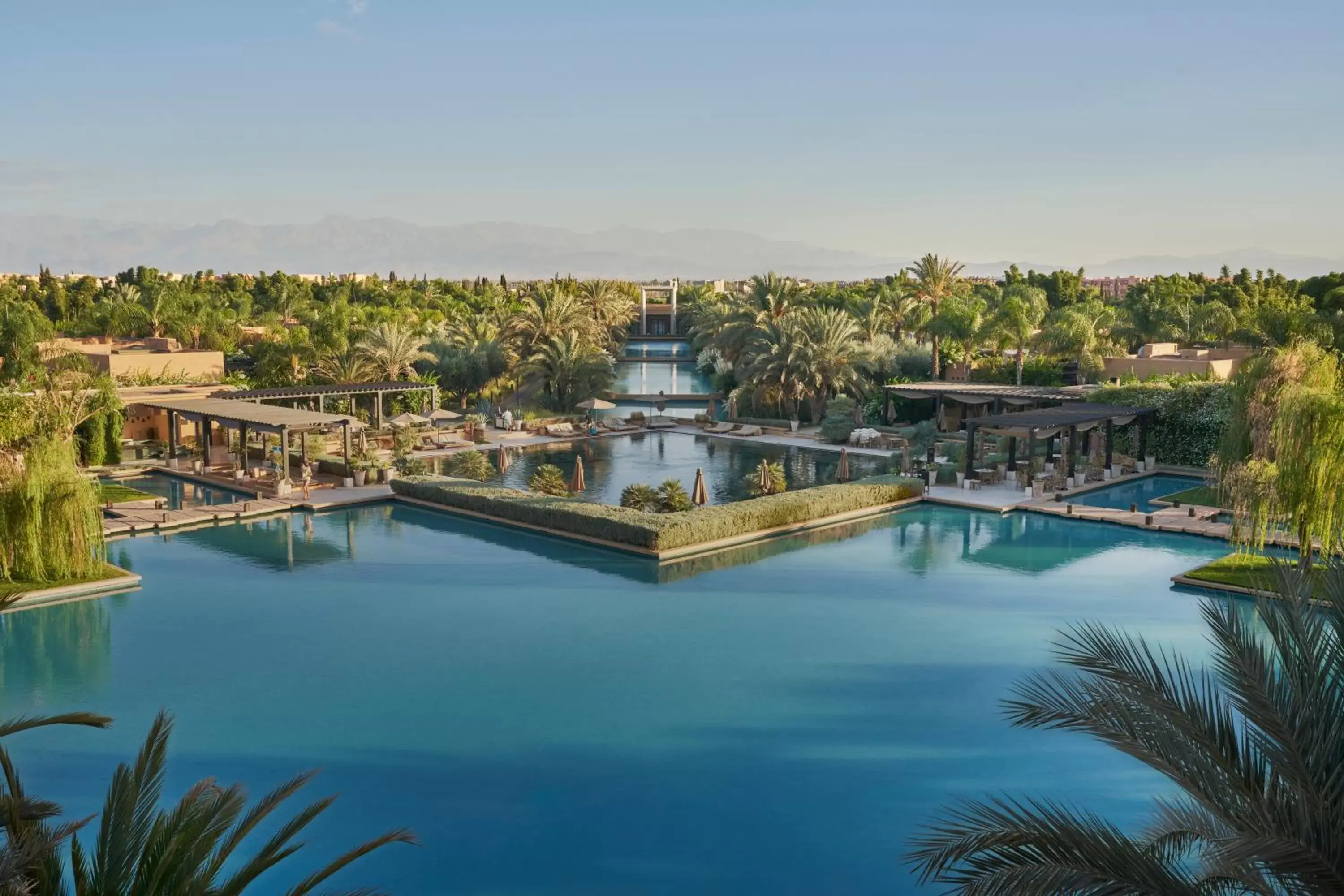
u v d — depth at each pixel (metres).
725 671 20.20
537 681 19.72
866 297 92.88
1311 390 26.36
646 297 148.75
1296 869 6.68
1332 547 24.67
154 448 45.94
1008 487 40.03
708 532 30.77
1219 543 31.33
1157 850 9.02
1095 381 60.47
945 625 23.12
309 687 19.34
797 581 27.14
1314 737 7.38
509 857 13.45
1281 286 123.31
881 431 54.12
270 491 38.88
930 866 8.24
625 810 14.69
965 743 16.86
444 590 26.25
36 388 44.38
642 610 24.41
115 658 20.94
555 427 56.12
